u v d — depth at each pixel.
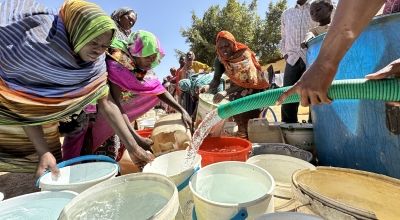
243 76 3.52
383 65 1.65
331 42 1.00
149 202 1.35
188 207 1.62
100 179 1.63
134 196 1.43
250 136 3.26
